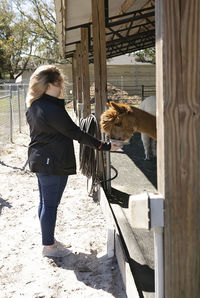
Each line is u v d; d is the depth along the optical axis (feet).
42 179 9.04
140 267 8.82
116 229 9.83
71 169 9.13
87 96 22.35
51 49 95.40
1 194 15.76
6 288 8.22
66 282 8.44
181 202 4.49
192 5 4.02
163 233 4.63
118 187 15.92
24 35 101.50
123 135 11.11
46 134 8.64
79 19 21.35
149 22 26.05
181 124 4.28
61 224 12.12
